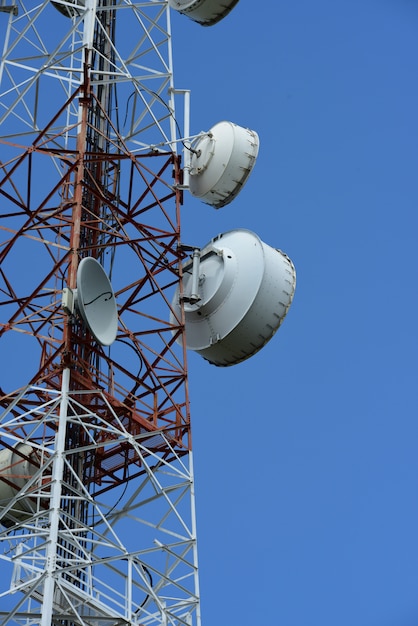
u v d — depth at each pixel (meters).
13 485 37.38
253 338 41.81
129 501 36.16
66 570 32.94
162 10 44.47
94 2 42.31
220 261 42.25
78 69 41.16
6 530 33.91
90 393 36.03
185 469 37.12
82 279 36.41
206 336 42.00
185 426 37.91
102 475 38.53
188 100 43.28
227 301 41.69
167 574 35.25
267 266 41.97
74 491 34.50
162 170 42.25
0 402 37.69
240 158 43.47
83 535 36.66
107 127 42.69
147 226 40.31
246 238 42.72
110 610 34.12
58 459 34.56
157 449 38.00
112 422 37.94
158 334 39.50
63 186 41.50
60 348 36.31
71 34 43.03
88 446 35.09
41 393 37.88
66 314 36.41
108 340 36.88
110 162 42.50
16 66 41.22
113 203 41.81
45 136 42.19
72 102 44.50
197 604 34.97
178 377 38.81
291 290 42.19
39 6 42.22
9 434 35.31
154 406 38.47
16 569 33.78
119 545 34.25
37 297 39.75
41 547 33.44
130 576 34.12
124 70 43.91
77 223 38.06
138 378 38.09
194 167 43.78
